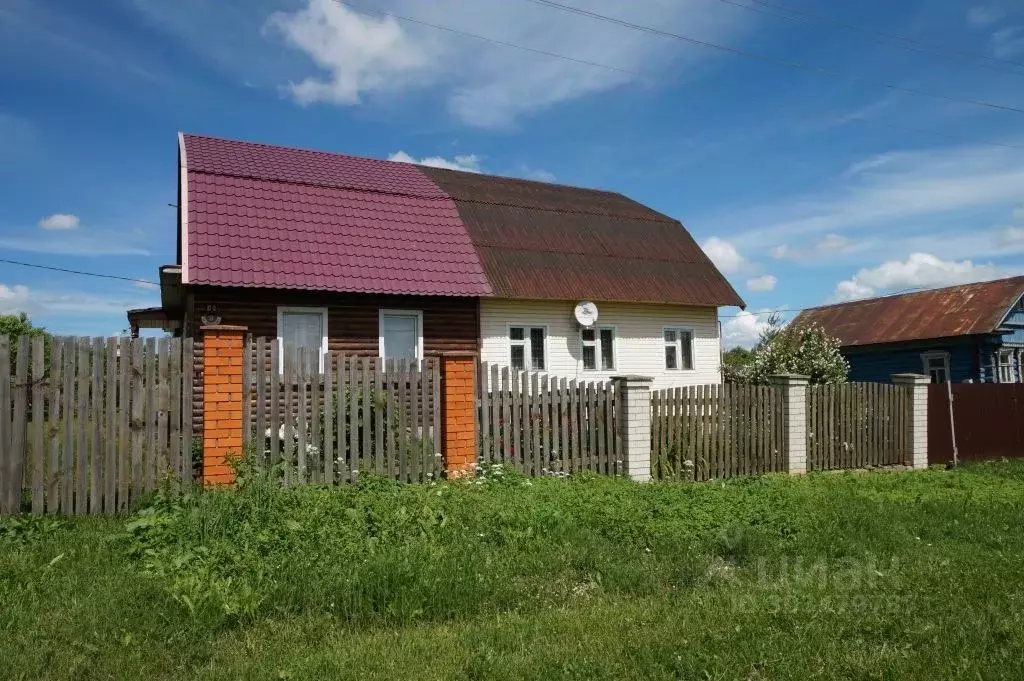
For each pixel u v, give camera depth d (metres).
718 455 11.98
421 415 9.62
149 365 8.02
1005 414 15.85
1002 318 24.25
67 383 7.68
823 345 19.16
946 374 25.84
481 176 21.42
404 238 16.12
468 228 17.62
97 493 7.69
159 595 5.04
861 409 13.70
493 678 3.95
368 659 4.24
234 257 13.48
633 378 10.87
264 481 7.53
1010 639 4.53
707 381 20.02
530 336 17.58
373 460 9.13
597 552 6.34
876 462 13.84
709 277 20.44
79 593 5.17
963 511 8.67
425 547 6.09
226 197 14.79
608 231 20.36
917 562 6.43
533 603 5.35
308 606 5.05
